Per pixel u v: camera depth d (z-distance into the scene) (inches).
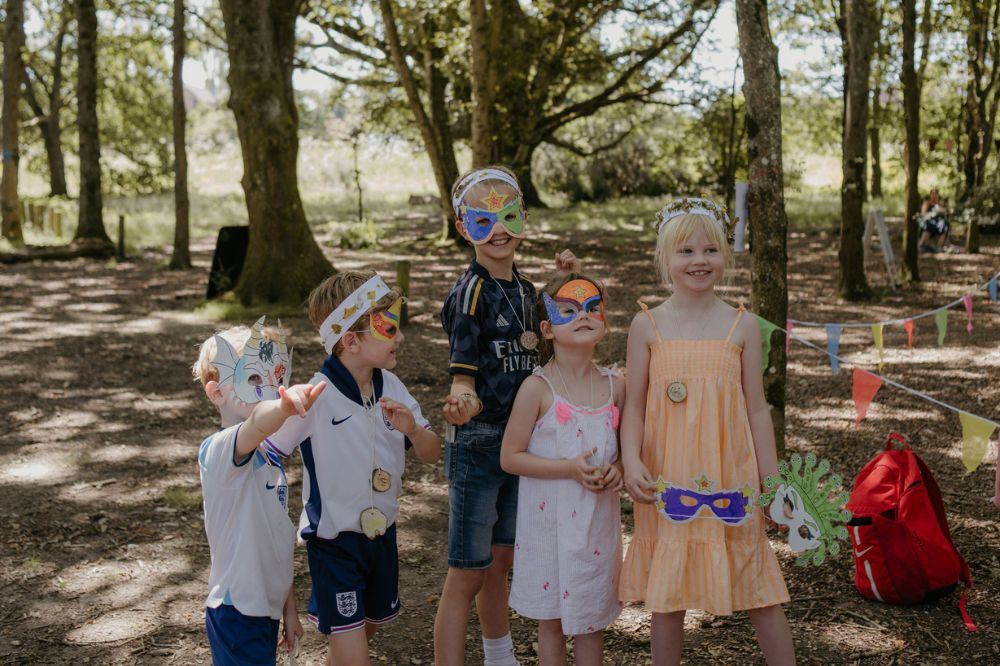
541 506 120.5
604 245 780.6
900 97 1023.6
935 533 153.6
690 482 116.2
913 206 530.0
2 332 440.1
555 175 1392.7
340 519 116.3
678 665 120.2
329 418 116.5
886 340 395.5
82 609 160.6
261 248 508.4
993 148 918.4
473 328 126.1
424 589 169.6
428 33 762.8
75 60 1448.1
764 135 180.9
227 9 499.5
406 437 127.2
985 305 464.4
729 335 118.9
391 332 117.0
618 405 124.3
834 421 276.2
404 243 815.7
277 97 504.7
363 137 1305.4
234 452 107.0
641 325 123.0
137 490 224.2
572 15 812.6
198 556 184.4
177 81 678.5
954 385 314.2
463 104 773.9
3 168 808.9
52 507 211.3
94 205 798.5
